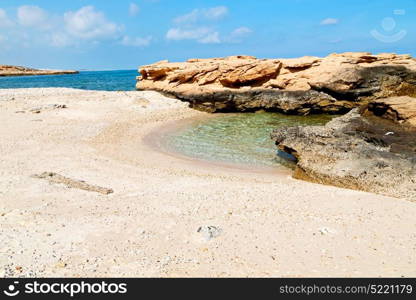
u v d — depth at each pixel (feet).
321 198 35.91
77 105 106.01
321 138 58.03
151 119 95.76
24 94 122.21
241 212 31.45
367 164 44.39
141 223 28.63
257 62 118.62
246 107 116.16
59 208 31.81
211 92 117.08
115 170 48.60
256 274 21.13
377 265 22.17
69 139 67.56
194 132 81.61
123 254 23.48
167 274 21.11
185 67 140.67
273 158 59.52
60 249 23.86
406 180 39.58
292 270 21.59
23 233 26.17
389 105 67.92
